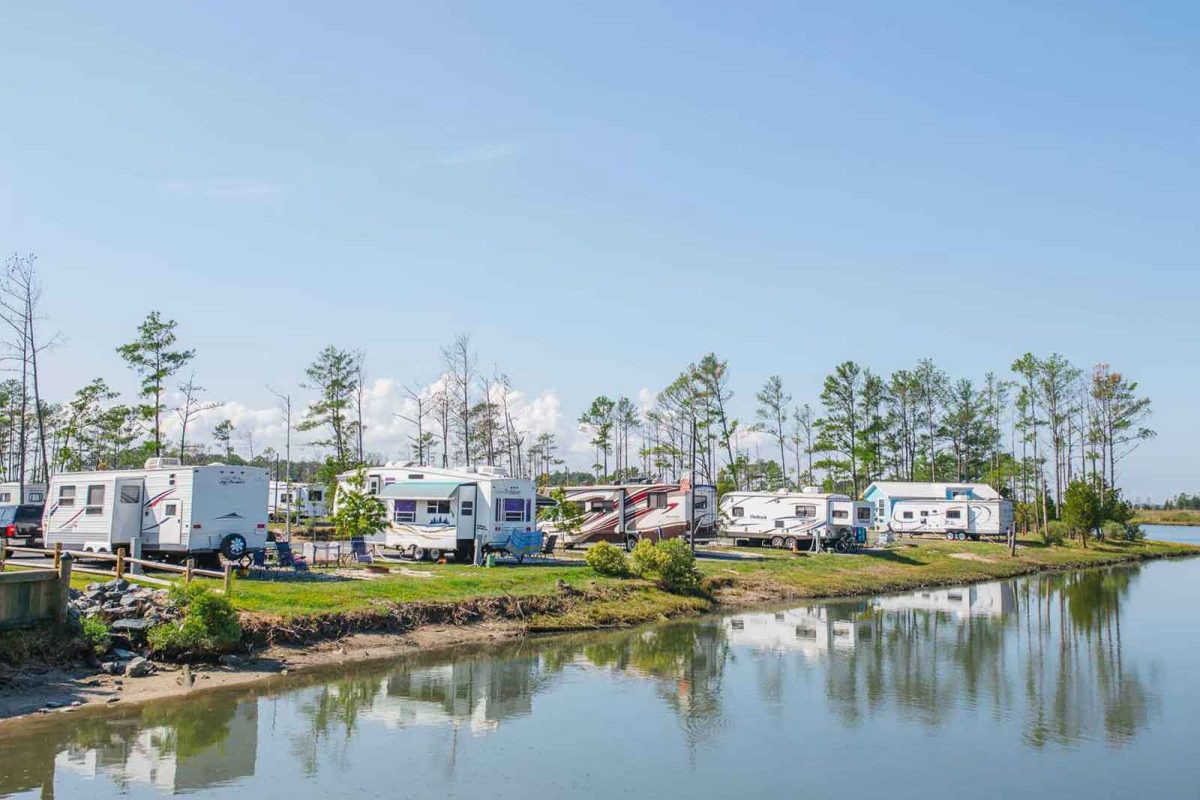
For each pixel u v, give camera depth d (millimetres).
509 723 17031
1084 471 79375
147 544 26844
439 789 13188
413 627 24266
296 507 55500
